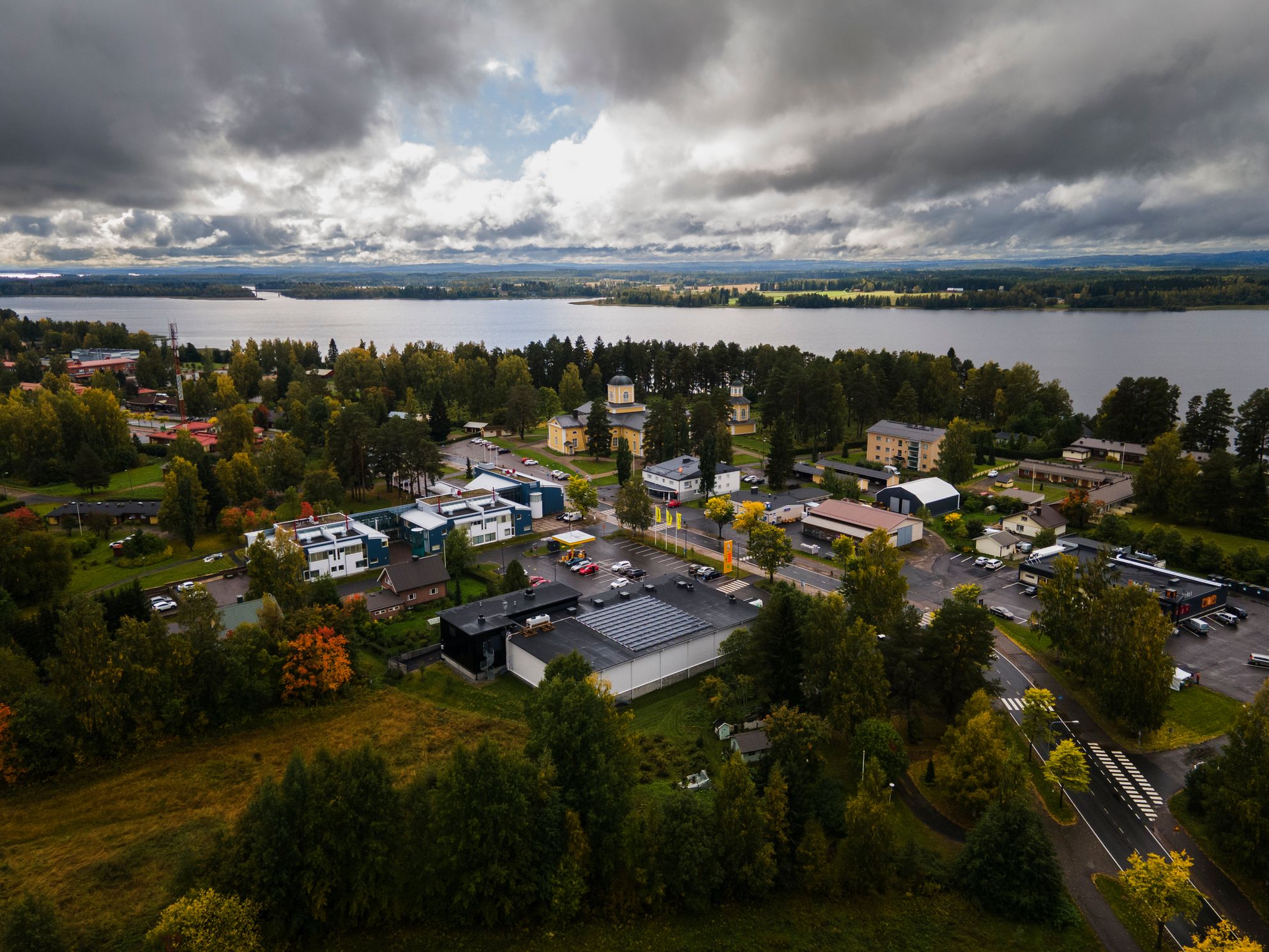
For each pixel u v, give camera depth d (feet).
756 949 167.84
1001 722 215.72
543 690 205.67
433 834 171.12
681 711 258.16
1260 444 540.52
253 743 233.76
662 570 380.37
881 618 274.77
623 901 176.96
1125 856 195.42
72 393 629.92
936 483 473.67
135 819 200.85
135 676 226.17
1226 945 147.64
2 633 260.42
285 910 162.40
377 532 390.63
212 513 431.84
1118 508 470.39
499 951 165.78
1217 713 253.03
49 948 143.02
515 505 436.35
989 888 180.14
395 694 261.24
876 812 178.91
